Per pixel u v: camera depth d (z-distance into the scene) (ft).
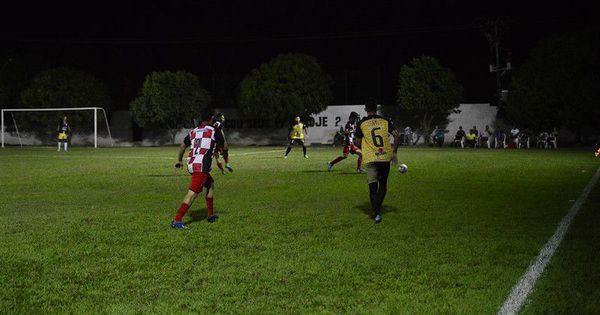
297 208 34.71
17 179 53.26
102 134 164.86
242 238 25.54
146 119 152.25
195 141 28.86
